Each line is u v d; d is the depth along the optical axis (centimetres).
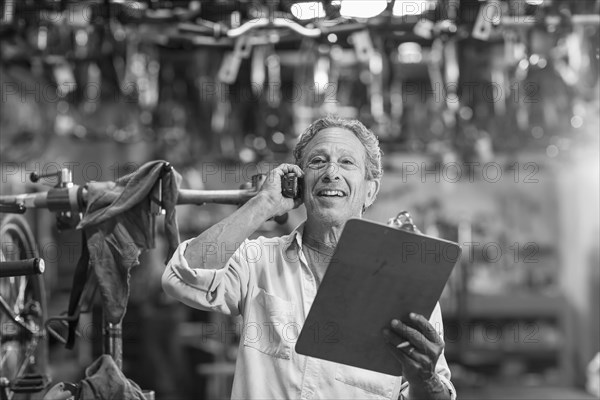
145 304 895
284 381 288
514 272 1107
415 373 272
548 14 495
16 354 415
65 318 362
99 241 348
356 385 290
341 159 303
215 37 493
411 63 739
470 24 496
